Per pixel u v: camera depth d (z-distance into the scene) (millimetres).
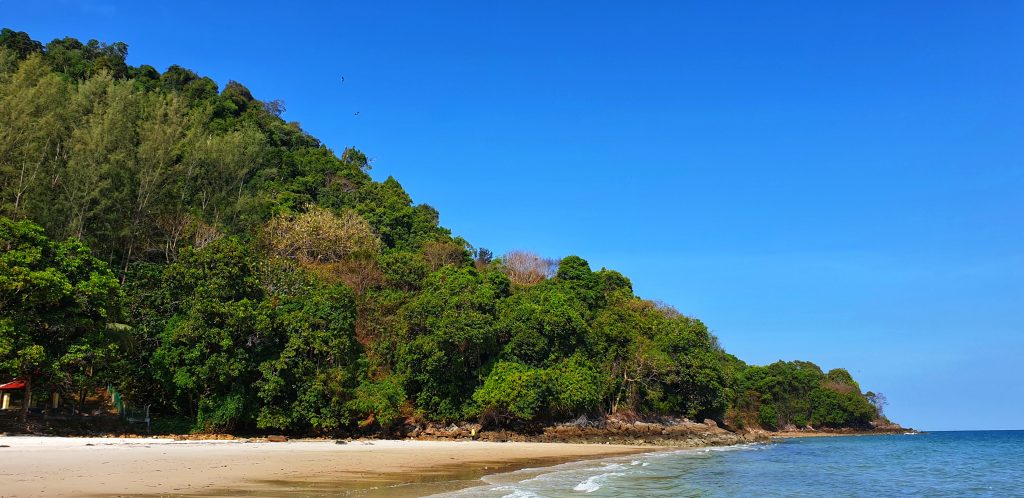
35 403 36531
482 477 26250
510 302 63375
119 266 50688
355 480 22812
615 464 36562
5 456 23375
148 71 101188
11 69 60156
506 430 53938
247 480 21000
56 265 35344
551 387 54438
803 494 27297
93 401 39094
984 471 43375
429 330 53062
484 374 55094
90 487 17375
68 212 45688
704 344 73750
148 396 41344
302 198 76250
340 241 65562
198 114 79438
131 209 51312
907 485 33125
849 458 52438
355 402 43344
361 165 111125
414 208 93750
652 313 76938
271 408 40125
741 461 44344
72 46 101875
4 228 33750
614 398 65125
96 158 48219
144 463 23703
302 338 41906
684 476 31734
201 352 38219
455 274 61531
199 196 62594
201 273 40938
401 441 44438
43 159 47750
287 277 49406
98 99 59906
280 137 99438
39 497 15250
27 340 32031
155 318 41000
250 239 61750
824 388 124062
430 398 51625
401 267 63031
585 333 63219
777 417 109438
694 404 70938
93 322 35406
